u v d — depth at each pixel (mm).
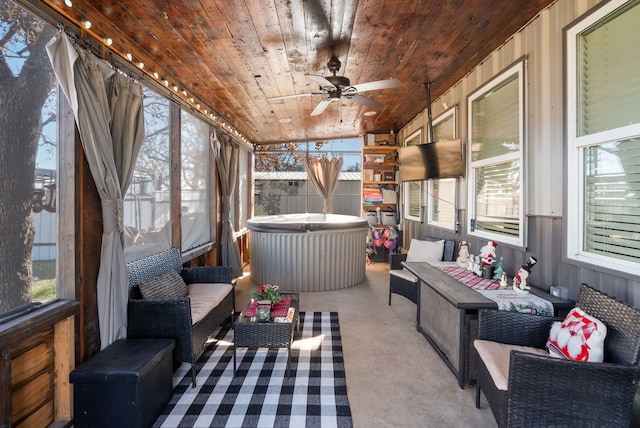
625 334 1541
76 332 2008
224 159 5203
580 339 1630
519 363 1519
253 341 2453
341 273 4883
